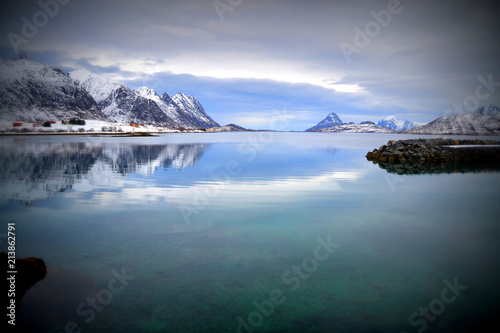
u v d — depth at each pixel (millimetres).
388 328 5203
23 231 9961
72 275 6902
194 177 21969
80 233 9820
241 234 9844
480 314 5602
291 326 5215
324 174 23656
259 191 16875
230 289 6418
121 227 10453
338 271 7297
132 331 5043
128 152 45656
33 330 5008
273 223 11047
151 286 6488
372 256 8188
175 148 56531
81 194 15852
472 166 29312
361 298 6141
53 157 36719
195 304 5855
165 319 5375
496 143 53969
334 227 10633
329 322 5348
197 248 8641
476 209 13203
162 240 9258
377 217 11906
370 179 21312
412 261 7891
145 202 14148
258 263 7691
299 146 69188
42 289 6246
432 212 12688
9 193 16031
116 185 18562
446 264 7711
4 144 62344
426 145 39000
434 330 5145
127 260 7770
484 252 8500
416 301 6043
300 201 14492
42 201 14227
